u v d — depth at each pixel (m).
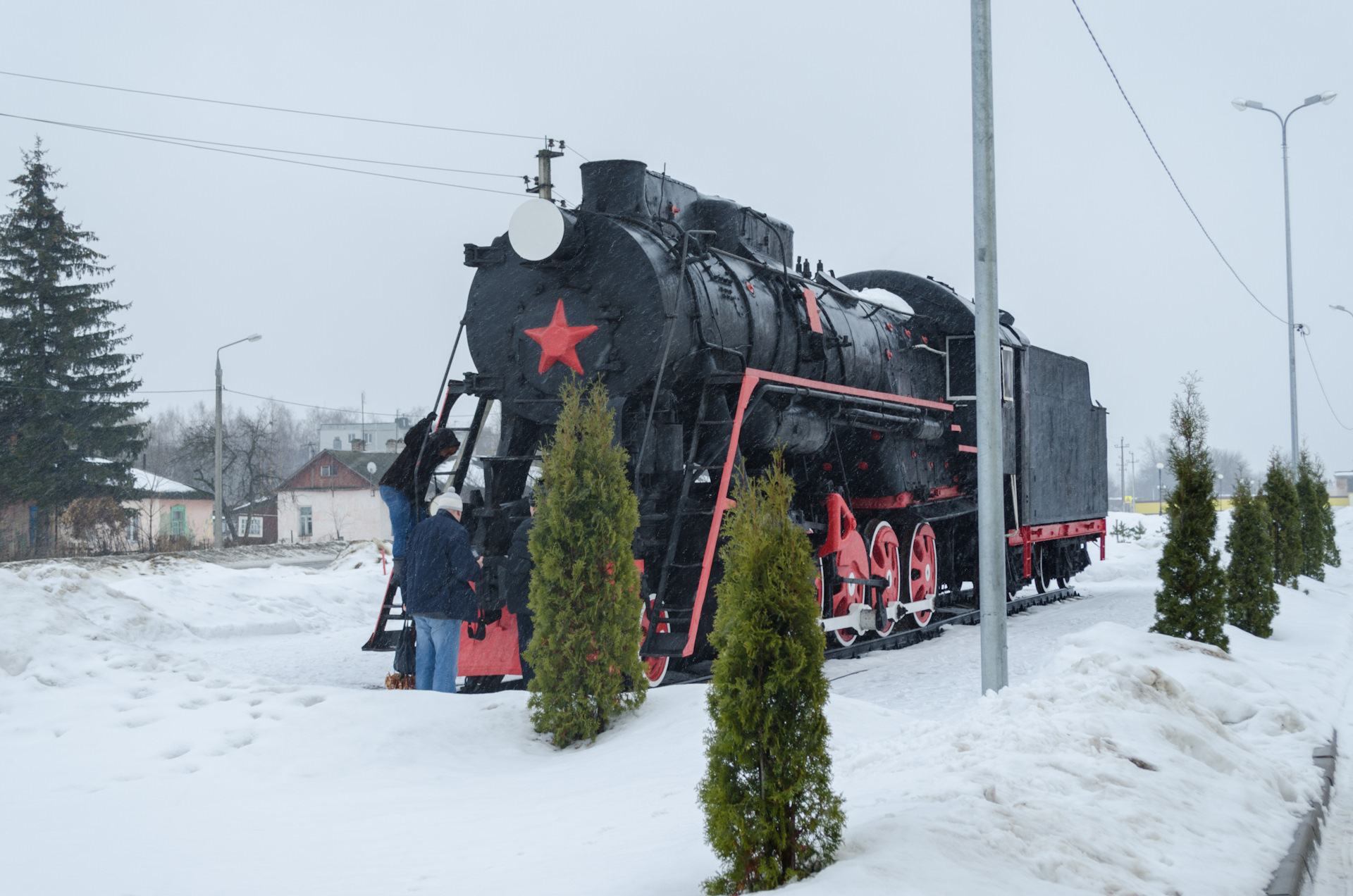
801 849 3.98
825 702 4.16
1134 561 26.91
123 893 4.18
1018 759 5.30
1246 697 8.10
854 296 13.26
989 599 7.66
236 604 16.59
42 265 38.94
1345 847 5.42
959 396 15.02
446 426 10.28
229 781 6.09
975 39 7.89
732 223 11.24
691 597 8.63
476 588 8.68
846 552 11.38
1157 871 4.25
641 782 5.73
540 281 9.81
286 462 106.88
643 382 9.28
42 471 37.22
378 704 7.50
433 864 4.47
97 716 7.39
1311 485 23.50
